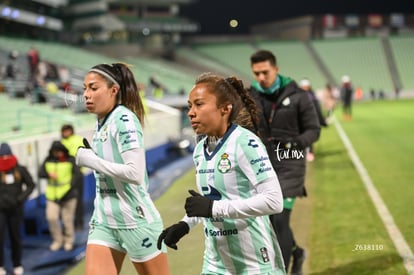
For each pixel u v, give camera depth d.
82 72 29.56
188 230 2.80
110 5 55.53
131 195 3.39
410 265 4.96
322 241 6.00
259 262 2.65
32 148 9.60
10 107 17.70
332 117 27.14
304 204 8.05
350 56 59.91
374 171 10.81
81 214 7.82
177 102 26.11
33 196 9.41
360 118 26.84
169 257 5.45
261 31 75.19
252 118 2.78
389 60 58.94
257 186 2.50
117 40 55.50
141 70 44.84
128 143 3.25
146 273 3.50
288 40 63.06
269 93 4.43
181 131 19.92
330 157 13.15
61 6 49.03
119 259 3.54
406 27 65.44
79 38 53.88
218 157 2.57
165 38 59.75
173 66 53.03
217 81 2.56
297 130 4.41
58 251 6.98
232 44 62.81
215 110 2.54
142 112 3.53
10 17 38.91
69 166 7.06
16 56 26.05
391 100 50.19
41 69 24.09
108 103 3.38
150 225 3.47
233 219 2.61
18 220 6.17
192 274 4.91
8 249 7.24
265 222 2.70
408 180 9.66
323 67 58.47
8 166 6.11
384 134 18.55
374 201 7.96
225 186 2.56
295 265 4.85
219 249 2.68
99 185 3.46
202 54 60.38
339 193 8.74
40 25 44.28
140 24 55.69
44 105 18.91
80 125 13.66
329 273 4.91
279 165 4.26
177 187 10.58
